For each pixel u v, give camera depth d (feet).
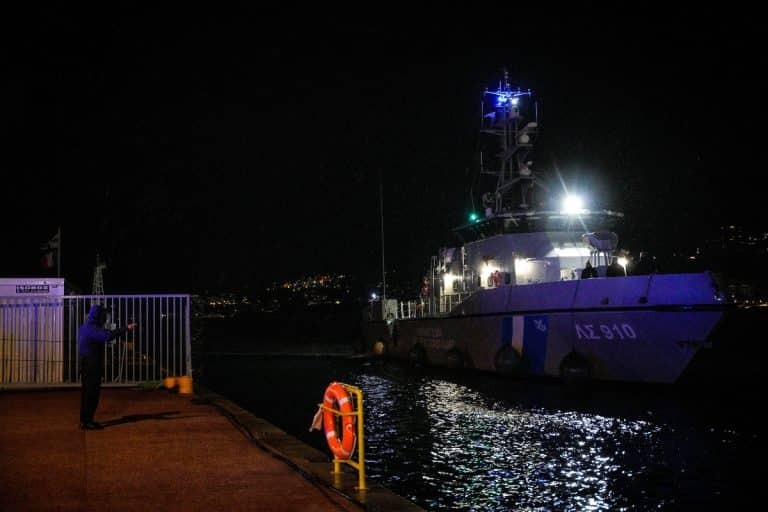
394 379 86.28
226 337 210.18
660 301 60.59
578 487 33.14
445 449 41.68
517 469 36.63
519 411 55.67
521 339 74.13
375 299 126.72
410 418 53.62
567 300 68.23
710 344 57.98
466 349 86.12
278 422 54.49
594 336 65.77
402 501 20.43
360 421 22.41
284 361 124.88
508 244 82.23
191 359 49.75
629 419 50.78
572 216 81.30
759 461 37.76
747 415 51.19
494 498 31.27
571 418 51.80
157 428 32.50
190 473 23.48
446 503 30.60
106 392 47.70
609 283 64.75
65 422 34.09
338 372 99.96
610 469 36.42
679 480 34.27
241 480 22.53
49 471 23.72
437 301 103.71
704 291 58.18
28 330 49.65
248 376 96.63
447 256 100.89
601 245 69.26
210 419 35.24
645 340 61.72
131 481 22.34
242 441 29.27
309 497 20.53
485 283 86.22
